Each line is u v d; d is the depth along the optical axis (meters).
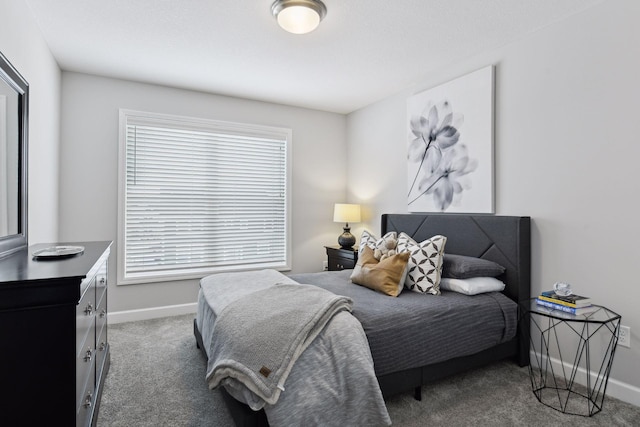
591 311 2.10
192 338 3.11
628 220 2.12
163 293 3.77
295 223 4.54
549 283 2.52
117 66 3.24
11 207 1.85
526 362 2.58
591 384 2.27
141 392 2.20
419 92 3.60
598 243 2.25
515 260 2.61
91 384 1.70
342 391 1.60
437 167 3.36
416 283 2.57
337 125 4.79
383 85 3.75
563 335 2.43
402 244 2.95
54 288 1.27
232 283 2.57
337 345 1.68
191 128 3.89
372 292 2.55
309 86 3.78
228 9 2.33
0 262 1.58
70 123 3.34
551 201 2.50
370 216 4.39
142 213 3.72
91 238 3.44
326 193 4.73
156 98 3.71
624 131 2.13
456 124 3.16
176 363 2.61
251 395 1.53
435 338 2.11
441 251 2.63
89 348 1.62
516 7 2.29
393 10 2.33
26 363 1.25
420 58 3.09
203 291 2.61
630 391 2.08
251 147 4.30
